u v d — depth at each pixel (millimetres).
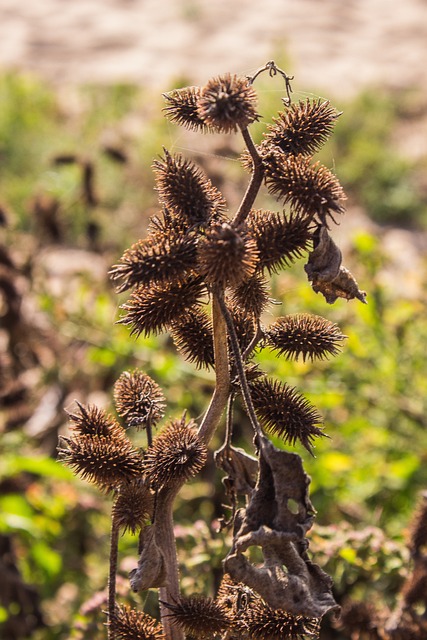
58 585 7031
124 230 10250
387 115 20078
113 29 27438
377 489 6816
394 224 15734
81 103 21156
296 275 8695
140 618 3270
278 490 2807
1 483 6727
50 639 6359
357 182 16469
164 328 3305
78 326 7660
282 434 3240
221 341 2996
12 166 16344
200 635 3107
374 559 4887
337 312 7613
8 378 7391
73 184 9117
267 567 2879
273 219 2963
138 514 3066
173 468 3008
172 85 15078
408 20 27938
